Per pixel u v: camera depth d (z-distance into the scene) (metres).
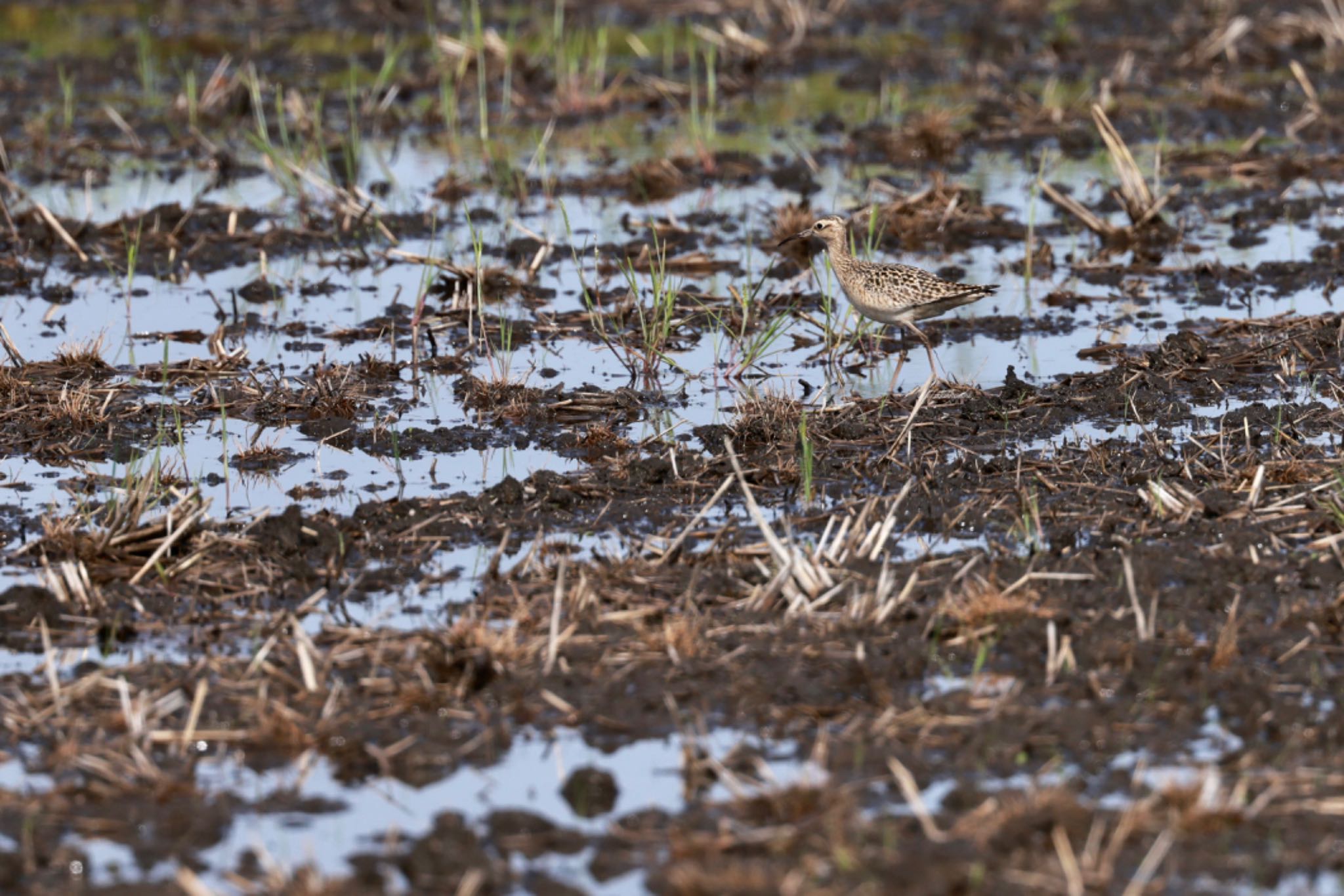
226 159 35.31
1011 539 18.25
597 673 15.32
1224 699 14.62
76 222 30.62
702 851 12.56
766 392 23.27
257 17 47.56
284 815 13.41
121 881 12.45
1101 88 40.09
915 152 36.16
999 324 26.28
